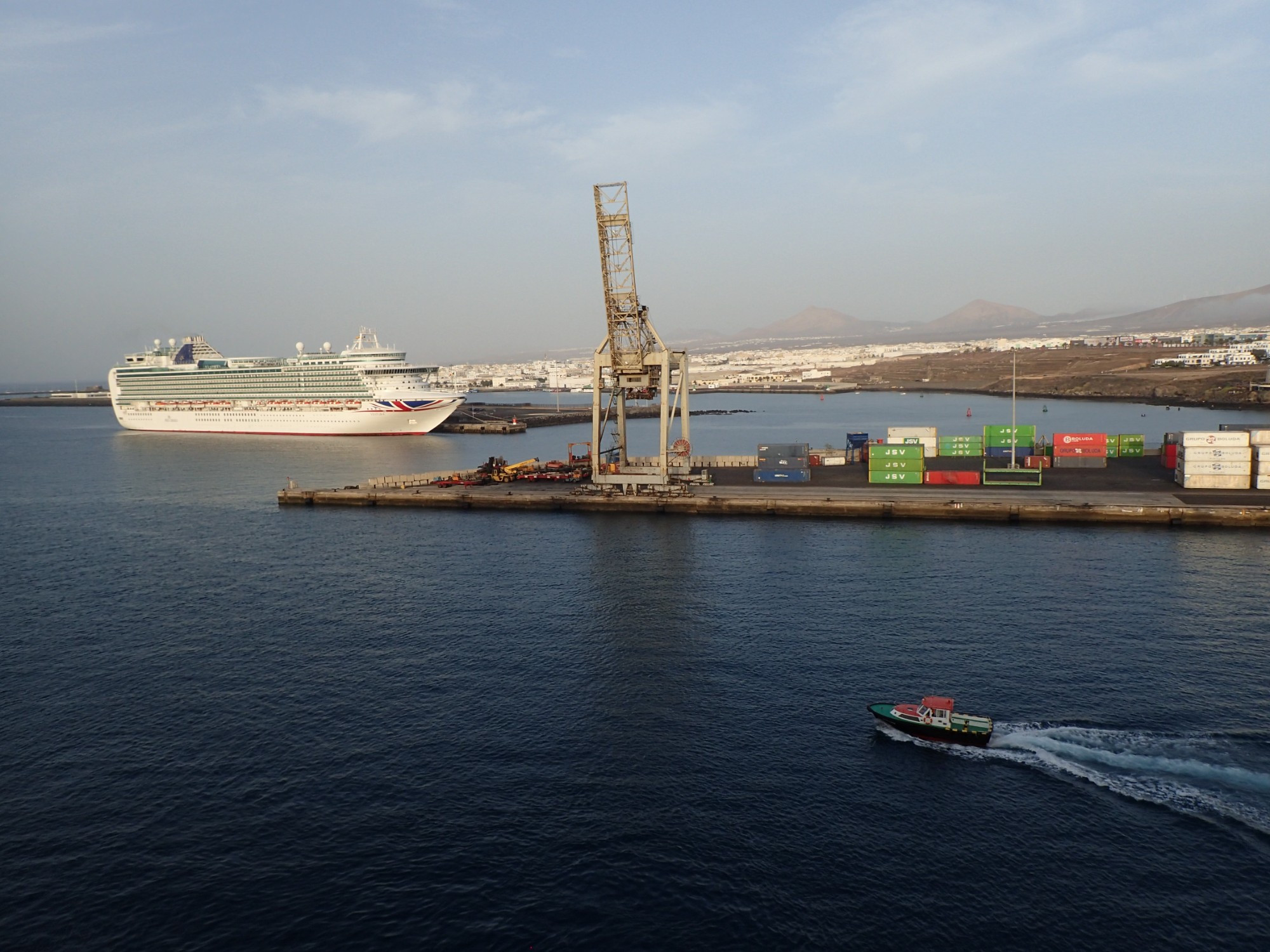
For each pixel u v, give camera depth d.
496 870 37.75
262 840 40.03
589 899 35.94
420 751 47.66
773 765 45.69
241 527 109.19
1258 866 37.56
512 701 53.56
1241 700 51.50
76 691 56.56
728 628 65.25
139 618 71.62
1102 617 65.62
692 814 41.50
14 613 73.62
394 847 39.38
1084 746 46.81
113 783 45.09
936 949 33.06
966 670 56.44
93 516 120.50
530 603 72.69
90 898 36.38
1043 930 33.97
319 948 33.53
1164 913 34.84
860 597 71.88
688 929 34.25
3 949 33.53
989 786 43.50
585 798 42.84
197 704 54.09
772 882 36.88
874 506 103.06
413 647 63.09
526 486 128.50
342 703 53.75
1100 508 96.81
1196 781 43.69
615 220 109.88
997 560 82.12
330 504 122.62
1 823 41.66
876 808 41.91
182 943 33.84
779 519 103.50
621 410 122.50
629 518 107.00
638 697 53.69
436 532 101.94
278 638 65.88
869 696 53.19
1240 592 70.94
